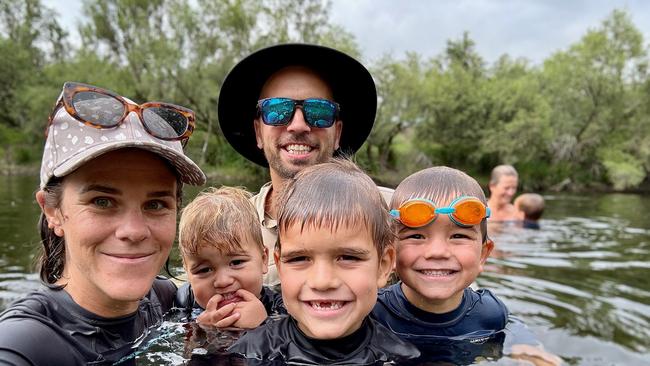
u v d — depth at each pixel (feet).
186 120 1.74
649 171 23.98
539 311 3.39
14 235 6.33
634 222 9.33
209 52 21.56
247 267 2.19
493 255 5.56
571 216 10.49
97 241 1.53
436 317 2.08
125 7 22.75
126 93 22.43
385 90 23.32
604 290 4.06
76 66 24.64
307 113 2.61
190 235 2.15
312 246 1.64
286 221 1.70
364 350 1.74
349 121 2.99
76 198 1.52
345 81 2.80
